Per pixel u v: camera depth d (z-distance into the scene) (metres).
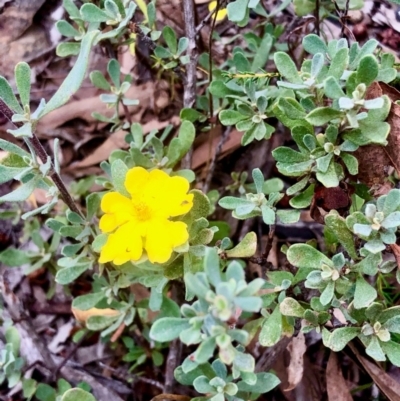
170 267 0.16
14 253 0.22
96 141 0.26
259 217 0.24
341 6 0.20
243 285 0.11
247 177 0.24
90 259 0.18
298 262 0.14
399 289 0.20
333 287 0.14
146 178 0.15
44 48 0.26
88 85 0.26
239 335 0.12
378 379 0.19
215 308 0.11
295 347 0.20
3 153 0.25
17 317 0.22
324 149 0.15
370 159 0.15
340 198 0.16
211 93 0.19
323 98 0.16
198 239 0.16
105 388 0.21
